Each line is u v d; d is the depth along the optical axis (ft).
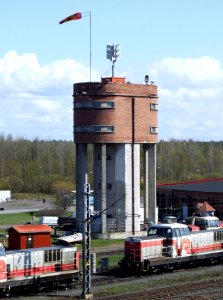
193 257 209.97
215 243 221.87
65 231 299.17
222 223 271.49
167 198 405.39
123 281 185.26
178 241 204.54
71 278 177.68
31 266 167.94
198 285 178.29
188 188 392.88
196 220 260.21
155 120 311.27
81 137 295.89
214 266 220.64
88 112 294.87
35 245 243.19
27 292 167.73
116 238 294.46
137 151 304.91
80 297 159.12
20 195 645.10
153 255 197.36
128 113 300.40
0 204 552.82
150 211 310.65
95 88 294.25
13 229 241.35
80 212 294.87
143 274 196.85
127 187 299.58
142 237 197.98
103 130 293.64
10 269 161.99
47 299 158.10
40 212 444.96
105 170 296.51
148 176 311.68
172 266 204.33
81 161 296.51
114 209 299.99
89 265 161.38
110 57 302.66
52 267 173.99
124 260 196.24
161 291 167.84
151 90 308.60
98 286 176.35
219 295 164.45
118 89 296.51
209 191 379.96
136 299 156.87
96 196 298.15
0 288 157.99
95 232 294.87
